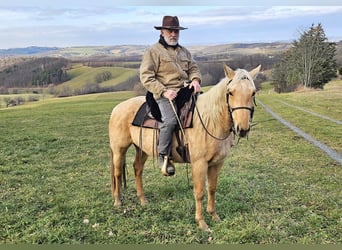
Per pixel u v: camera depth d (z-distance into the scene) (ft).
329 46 157.07
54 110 92.63
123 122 17.04
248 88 12.34
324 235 13.80
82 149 34.99
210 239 13.89
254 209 16.61
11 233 14.71
